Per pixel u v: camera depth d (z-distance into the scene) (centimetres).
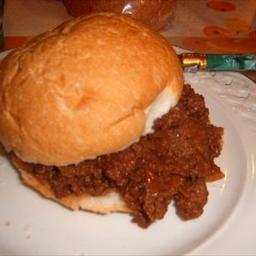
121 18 27
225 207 27
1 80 25
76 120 24
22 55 25
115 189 26
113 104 24
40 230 26
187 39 46
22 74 24
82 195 26
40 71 24
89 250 25
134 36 26
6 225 26
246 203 27
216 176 28
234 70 37
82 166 26
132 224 26
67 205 27
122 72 24
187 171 26
